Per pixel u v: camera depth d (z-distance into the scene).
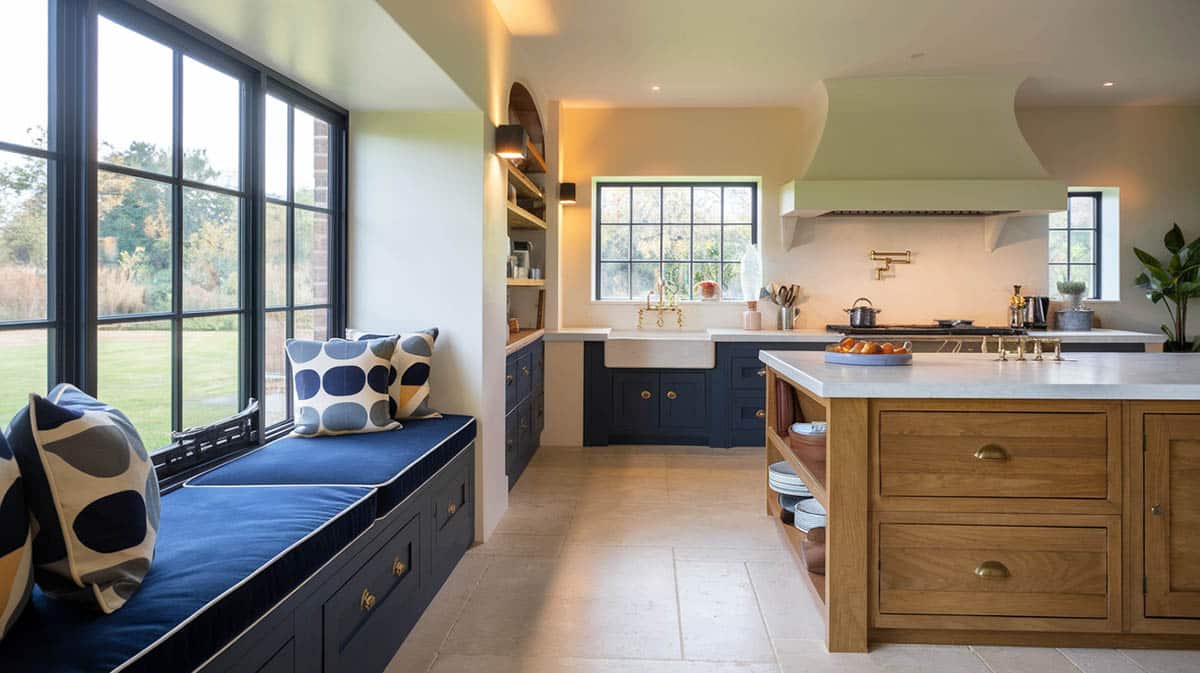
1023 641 2.43
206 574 1.47
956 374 2.62
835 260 5.80
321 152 3.21
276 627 1.58
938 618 2.41
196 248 2.36
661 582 2.91
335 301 3.33
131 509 1.40
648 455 5.18
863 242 5.79
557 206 5.52
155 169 2.17
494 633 2.47
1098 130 5.70
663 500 4.06
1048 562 2.39
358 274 3.39
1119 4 3.66
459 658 2.31
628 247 6.08
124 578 1.36
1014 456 2.38
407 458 2.52
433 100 3.17
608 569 3.05
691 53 4.39
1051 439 2.37
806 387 2.62
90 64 1.88
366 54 2.54
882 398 2.39
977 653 2.38
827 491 2.40
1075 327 5.61
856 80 4.99
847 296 5.80
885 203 5.03
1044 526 2.38
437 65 2.66
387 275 3.38
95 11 1.89
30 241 1.76
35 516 1.29
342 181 3.34
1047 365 2.95
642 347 5.41
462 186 3.34
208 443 2.40
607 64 4.60
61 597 1.32
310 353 2.91
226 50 2.43
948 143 5.08
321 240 3.23
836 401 2.39
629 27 3.94
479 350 3.36
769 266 5.80
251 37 2.37
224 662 1.39
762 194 5.76
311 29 2.29
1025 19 3.85
